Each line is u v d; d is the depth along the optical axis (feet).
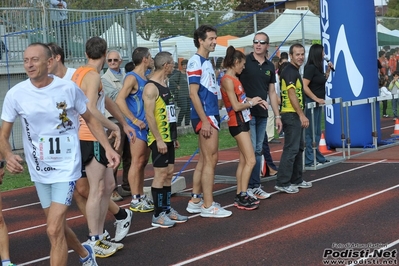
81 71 24.12
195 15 69.82
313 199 33.88
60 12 56.13
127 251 25.86
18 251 27.17
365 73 50.49
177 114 69.92
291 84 34.32
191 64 29.22
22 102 19.97
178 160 54.19
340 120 50.96
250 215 30.96
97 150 24.25
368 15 50.39
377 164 43.93
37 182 20.53
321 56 42.42
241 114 31.17
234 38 74.33
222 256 24.45
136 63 32.96
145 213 32.71
